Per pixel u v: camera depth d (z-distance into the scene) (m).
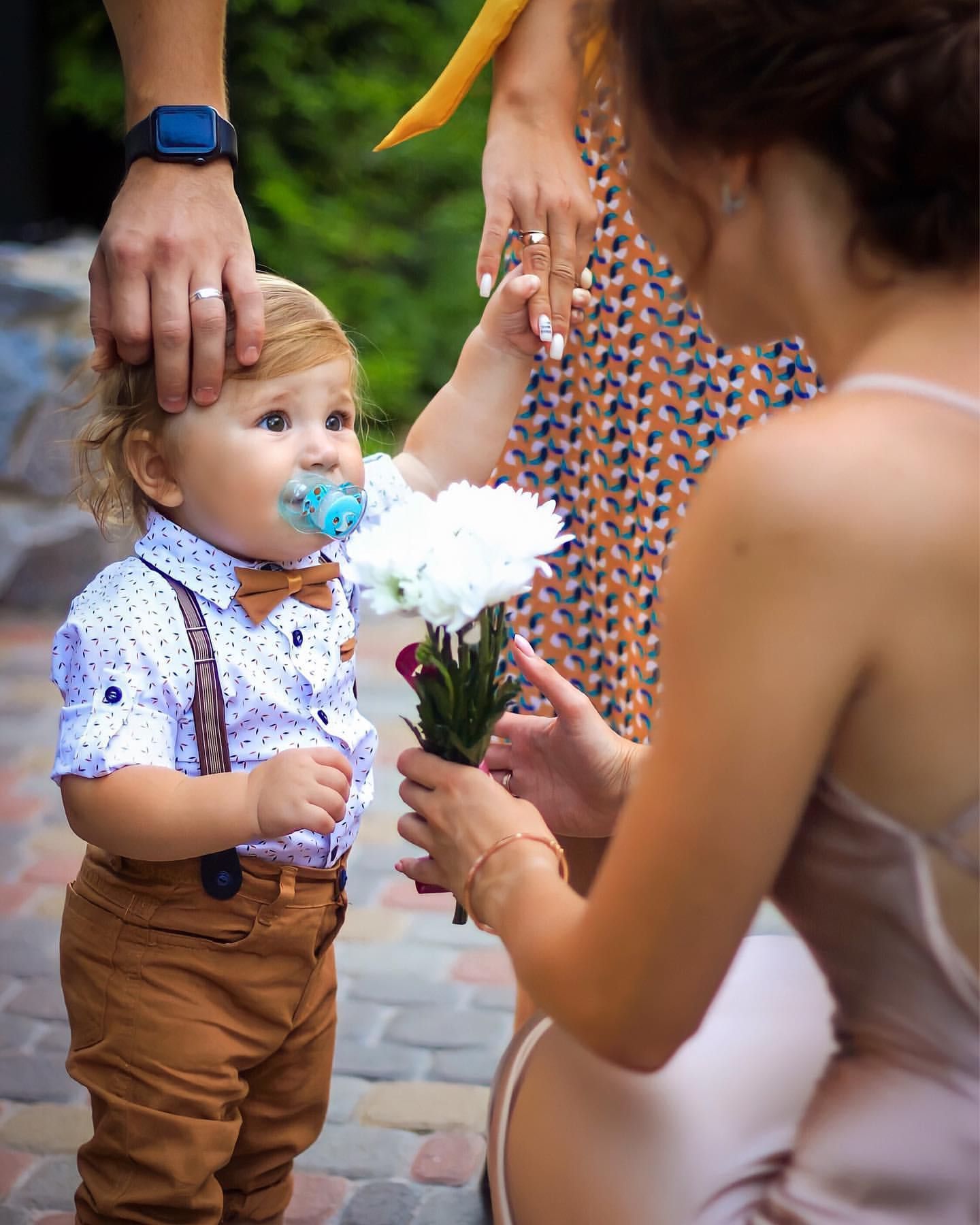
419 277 7.84
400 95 7.86
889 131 1.11
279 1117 2.01
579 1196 1.39
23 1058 2.54
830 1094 1.30
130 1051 1.82
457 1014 2.71
